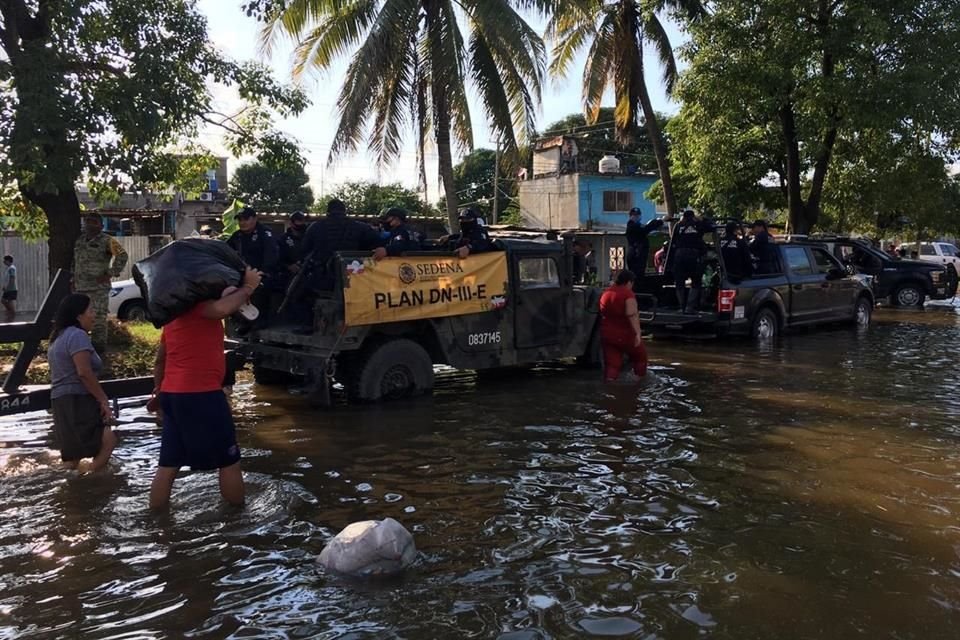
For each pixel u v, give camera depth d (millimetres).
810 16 18172
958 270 33500
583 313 9703
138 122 8930
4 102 8484
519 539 4387
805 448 6301
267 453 6105
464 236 8812
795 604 3615
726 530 4531
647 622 3445
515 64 16031
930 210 24438
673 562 4082
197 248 4816
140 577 3904
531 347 9164
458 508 4898
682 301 12508
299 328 8336
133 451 6262
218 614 3521
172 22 9711
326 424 7062
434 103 16500
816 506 4945
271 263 8406
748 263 12797
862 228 29875
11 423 7297
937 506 4953
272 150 11289
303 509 4879
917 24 17641
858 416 7426
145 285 4730
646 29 20203
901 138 19156
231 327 9352
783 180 22141
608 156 39000
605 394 8414
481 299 8609
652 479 5484
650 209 37406
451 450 6203
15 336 6199
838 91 17391
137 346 10469
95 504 4965
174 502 4984
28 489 5266
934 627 3408
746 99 18734
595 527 4578
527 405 7844
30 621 3465
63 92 8492
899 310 19547
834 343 12781
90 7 9109
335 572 3920
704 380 9297
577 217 36125
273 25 15648
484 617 3488
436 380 9219
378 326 7918
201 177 12328
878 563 4074
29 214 12164
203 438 4754
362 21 15922
